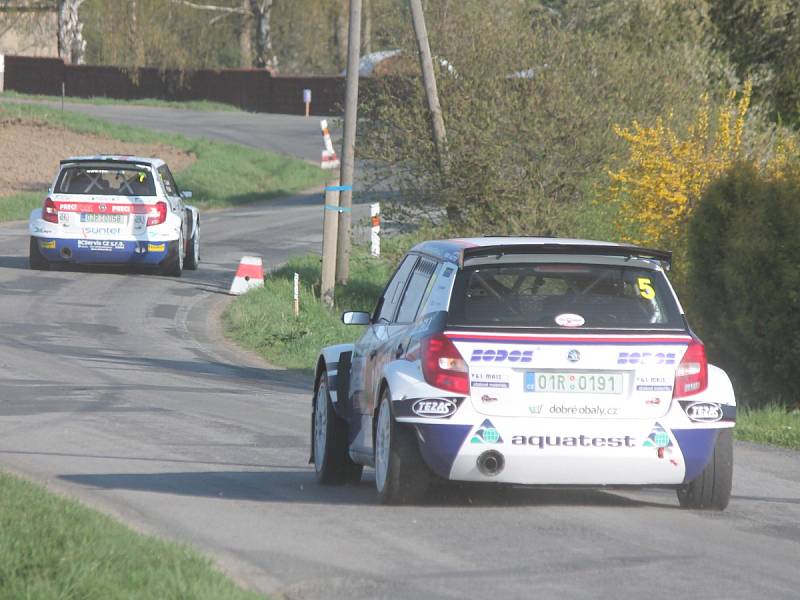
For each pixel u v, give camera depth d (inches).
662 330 1248.8
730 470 1284.4
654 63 4015.8
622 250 1259.8
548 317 1240.2
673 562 1056.2
